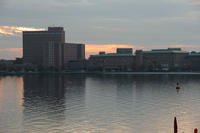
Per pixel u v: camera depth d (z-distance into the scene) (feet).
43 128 400.88
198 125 410.52
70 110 516.32
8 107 548.72
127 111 503.61
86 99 648.38
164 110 510.58
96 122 428.97
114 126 407.64
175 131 317.42
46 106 558.56
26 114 484.74
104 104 577.02
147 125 411.54
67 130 391.24
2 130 392.88
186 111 501.56
